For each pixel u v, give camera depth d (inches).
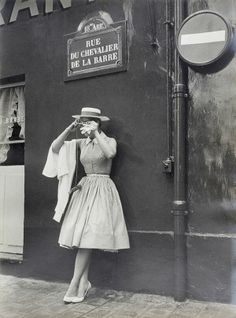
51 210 189.9
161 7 168.2
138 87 171.6
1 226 210.2
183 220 156.3
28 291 171.0
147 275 164.7
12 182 211.6
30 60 200.8
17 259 196.9
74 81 187.9
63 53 191.2
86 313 143.6
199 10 161.8
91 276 175.0
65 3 190.1
